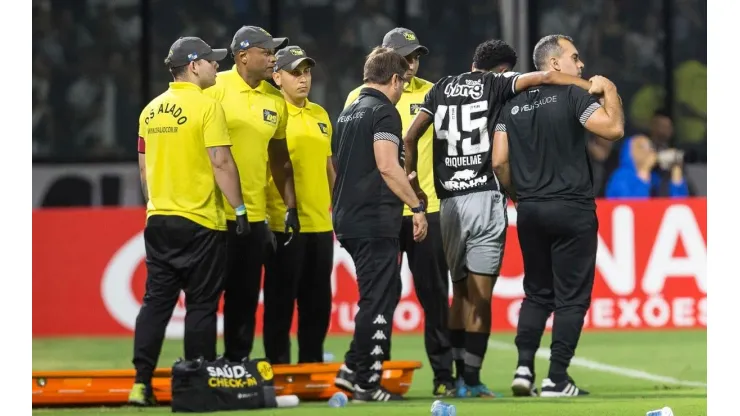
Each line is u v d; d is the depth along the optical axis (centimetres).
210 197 2425
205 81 2455
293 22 4797
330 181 2862
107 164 4834
